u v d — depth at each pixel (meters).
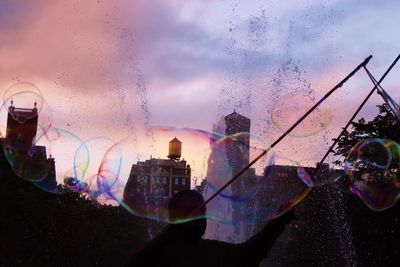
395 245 16.55
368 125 16.22
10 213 20.75
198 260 2.71
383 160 7.55
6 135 9.98
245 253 2.82
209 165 7.10
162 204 5.90
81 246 22.70
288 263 15.78
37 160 10.44
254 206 7.54
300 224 16.19
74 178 8.23
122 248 22.02
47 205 22.12
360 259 16.97
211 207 6.25
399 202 15.12
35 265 21.33
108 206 23.89
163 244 2.74
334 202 16.22
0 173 20.73
